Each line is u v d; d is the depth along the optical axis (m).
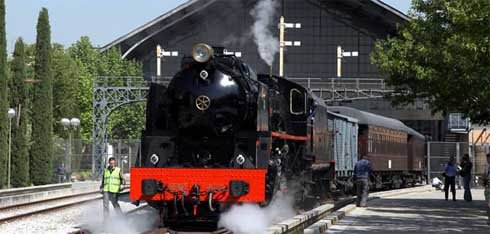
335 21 109.62
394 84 44.53
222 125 29.28
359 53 109.38
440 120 109.94
